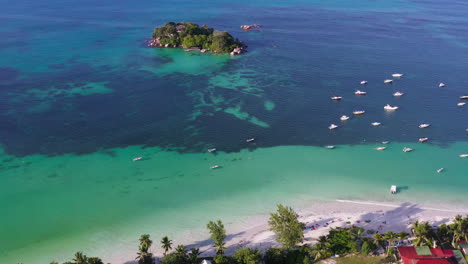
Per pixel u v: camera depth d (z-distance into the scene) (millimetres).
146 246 89000
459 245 90375
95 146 144250
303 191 119312
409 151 143125
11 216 107062
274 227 93125
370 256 91250
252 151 142500
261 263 89750
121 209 110750
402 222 103938
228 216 108125
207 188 120688
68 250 96000
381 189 120312
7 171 127438
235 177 126438
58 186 120562
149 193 118062
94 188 119938
